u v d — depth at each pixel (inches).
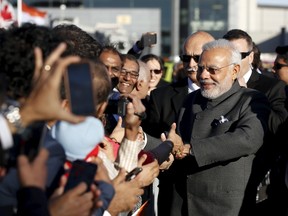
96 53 157.8
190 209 184.1
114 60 198.5
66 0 1494.8
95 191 102.6
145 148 172.9
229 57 183.0
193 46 233.9
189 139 189.2
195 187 183.2
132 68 223.6
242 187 179.8
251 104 181.5
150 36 264.8
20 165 92.3
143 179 130.7
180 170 186.4
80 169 107.7
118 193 122.3
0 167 95.0
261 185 181.9
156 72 338.3
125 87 224.7
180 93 230.2
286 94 217.8
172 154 173.0
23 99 101.0
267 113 181.8
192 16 1630.2
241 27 1873.8
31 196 92.4
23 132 93.5
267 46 703.7
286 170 169.8
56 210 98.0
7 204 99.0
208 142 175.0
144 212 180.1
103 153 134.0
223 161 178.4
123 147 134.2
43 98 91.4
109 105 151.8
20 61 101.7
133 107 131.6
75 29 160.1
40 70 98.2
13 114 93.3
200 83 185.0
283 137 181.8
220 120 181.0
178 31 1626.5
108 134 170.7
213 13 1636.3
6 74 101.4
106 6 1624.0
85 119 93.4
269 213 183.0
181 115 194.5
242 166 179.8
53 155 107.6
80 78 98.1
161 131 229.8
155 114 231.0
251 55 247.0
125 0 1642.5
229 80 183.8
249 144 174.9
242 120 179.0
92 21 1323.8
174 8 1624.0
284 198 180.2
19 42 104.0
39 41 105.9
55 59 96.1
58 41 110.3
